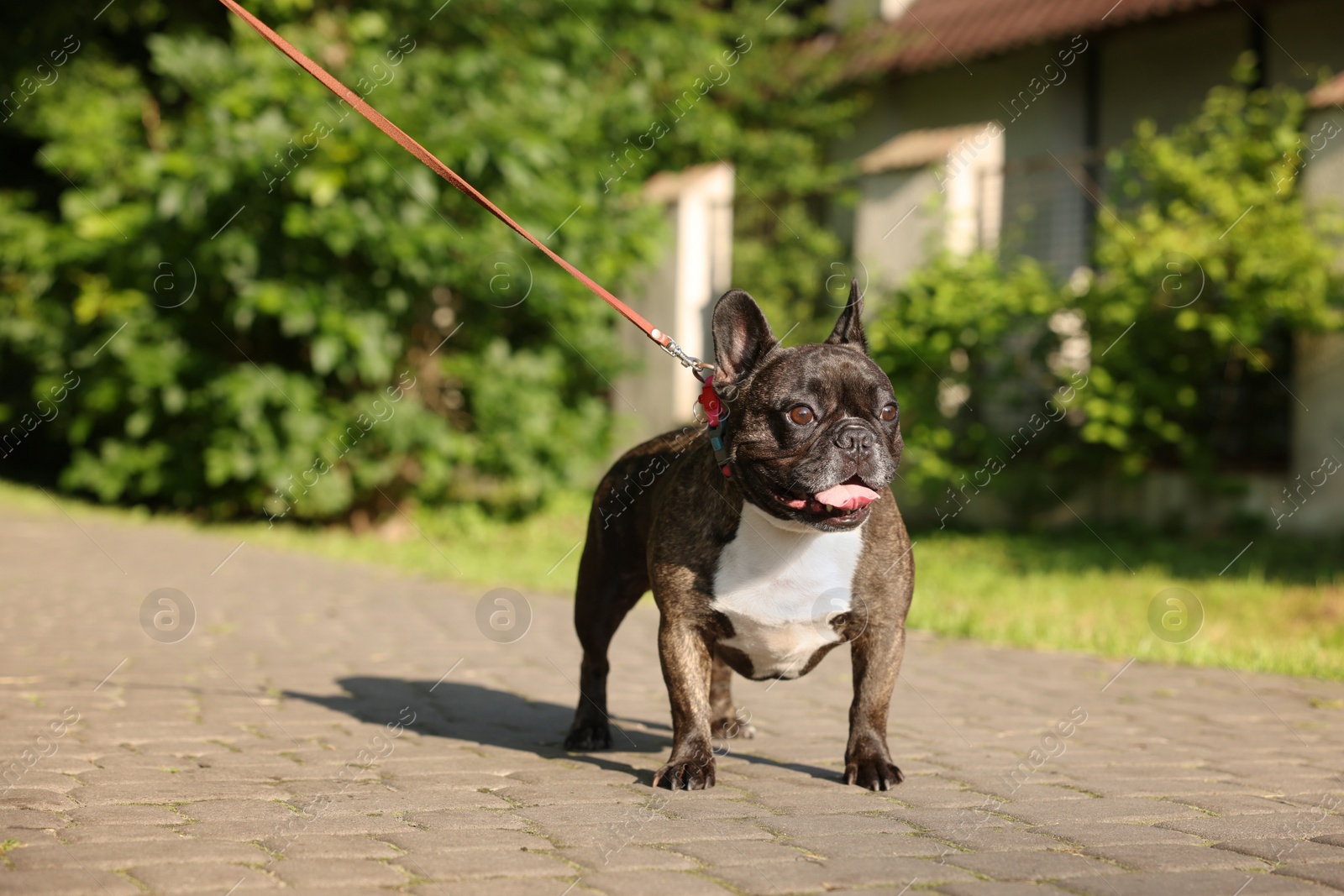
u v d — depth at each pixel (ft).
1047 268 32.07
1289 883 8.25
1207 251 28.02
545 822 9.63
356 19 29.27
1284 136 27.76
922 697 15.66
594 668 12.92
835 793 10.77
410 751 12.46
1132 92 33.83
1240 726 14.14
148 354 30.58
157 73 37.19
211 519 34.71
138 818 9.56
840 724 14.19
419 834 9.23
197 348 31.68
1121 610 21.77
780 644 11.23
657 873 8.29
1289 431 28.99
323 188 27.22
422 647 18.89
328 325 28.55
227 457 30.42
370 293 30.14
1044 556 27.81
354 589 24.59
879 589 11.09
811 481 10.17
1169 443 30.76
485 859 8.58
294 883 7.99
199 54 29.17
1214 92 30.83
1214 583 24.02
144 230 30.45
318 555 29.07
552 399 32.04
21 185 42.65
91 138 33.17
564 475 32.12
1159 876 8.37
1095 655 18.67
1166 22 30.96
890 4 38.99
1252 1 29.17
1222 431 30.42
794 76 40.04
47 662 17.06
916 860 8.67
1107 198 30.71
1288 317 27.73
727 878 8.19
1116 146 34.22
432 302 31.58
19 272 36.94
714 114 39.55
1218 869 8.56
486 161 29.25
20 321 37.19
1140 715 14.70
